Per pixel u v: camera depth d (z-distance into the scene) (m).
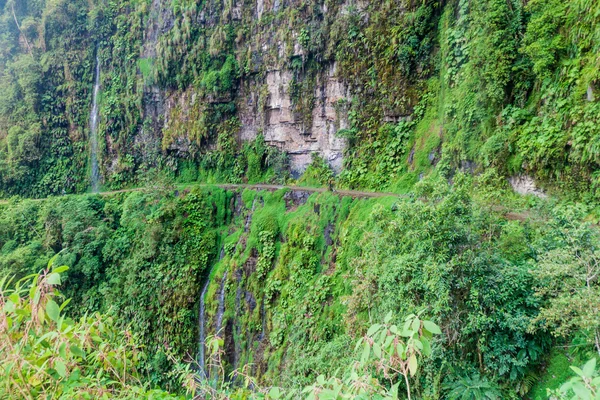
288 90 30.41
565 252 9.12
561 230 9.90
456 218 10.47
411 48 24.16
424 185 11.98
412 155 23.97
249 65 32.31
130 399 5.25
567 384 3.05
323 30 27.75
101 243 30.70
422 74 24.27
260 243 26.08
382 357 4.01
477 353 10.61
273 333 21.00
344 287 18.97
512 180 16.67
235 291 25.62
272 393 5.04
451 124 21.08
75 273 29.84
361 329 14.48
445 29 22.94
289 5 29.89
